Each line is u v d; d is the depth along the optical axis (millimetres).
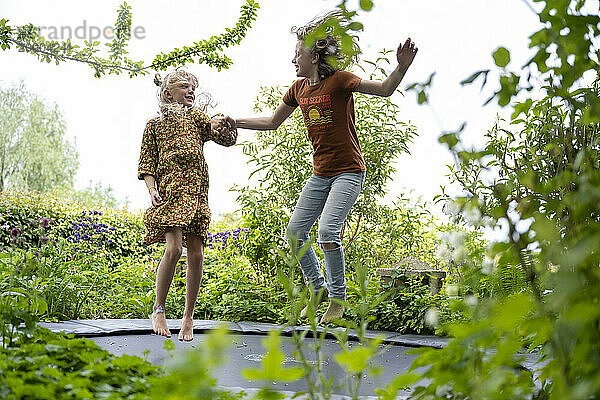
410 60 2945
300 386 1987
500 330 759
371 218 5301
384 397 872
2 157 19703
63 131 20891
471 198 933
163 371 1146
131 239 8875
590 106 926
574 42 854
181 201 2967
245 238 5098
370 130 5109
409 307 3908
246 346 3035
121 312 4578
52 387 920
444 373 810
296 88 3512
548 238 752
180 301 4836
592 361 705
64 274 4332
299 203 3494
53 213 8773
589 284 739
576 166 845
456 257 995
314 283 3473
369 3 944
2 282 3084
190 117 3121
